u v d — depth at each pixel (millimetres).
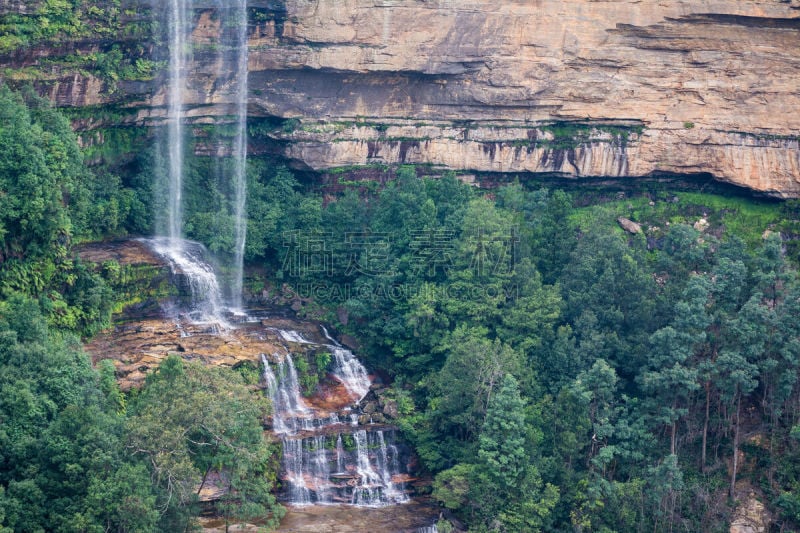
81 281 86438
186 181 103562
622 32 103812
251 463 73875
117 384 78938
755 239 104250
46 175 81438
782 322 86812
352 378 96125
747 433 89312
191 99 101188
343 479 86188
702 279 88000
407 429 89438
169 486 67375
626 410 87375
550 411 86812
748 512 85812
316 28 100500
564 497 83438
